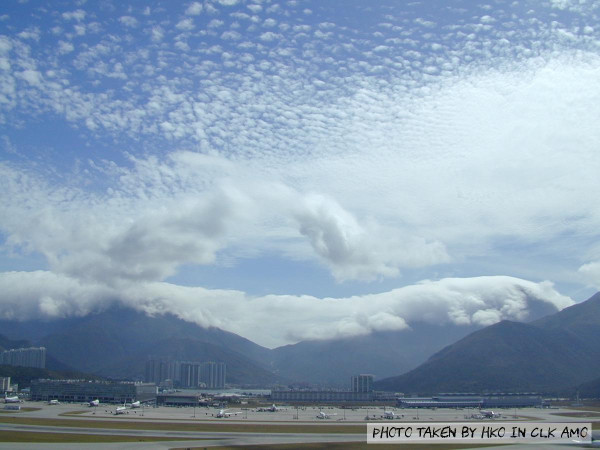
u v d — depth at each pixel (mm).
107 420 193750
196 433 158750
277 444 138125
